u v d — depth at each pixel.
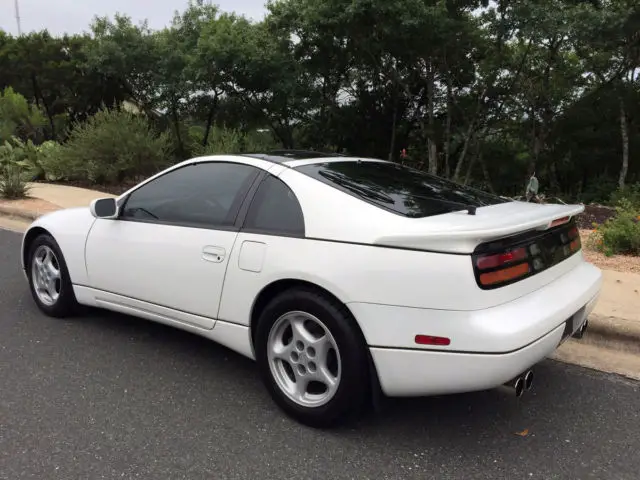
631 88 18.91
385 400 2.98
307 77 19.58
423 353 2.69
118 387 3.51
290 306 3.02
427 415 3.23
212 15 22.67
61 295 4.52
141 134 14.22
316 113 21.30
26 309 4.89
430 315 2.67
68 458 2.76
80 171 14.11
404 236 2.73
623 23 13.96
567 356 4.10
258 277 3.16
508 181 24.61
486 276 2.66
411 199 3.22
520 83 19.16
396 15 14.57
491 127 20.77
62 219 4.52
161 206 3.87
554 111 21.19
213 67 18.88
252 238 3.24
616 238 6.93
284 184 3.32
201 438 2.96
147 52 22.53
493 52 17.50
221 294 3.37
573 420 3.21
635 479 2.69
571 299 3.05
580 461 2.82
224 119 21.88
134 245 3.85
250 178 3.50
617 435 3.07
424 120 21.47
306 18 15.84
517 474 2.70
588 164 23.31
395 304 2.72
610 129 21.45
